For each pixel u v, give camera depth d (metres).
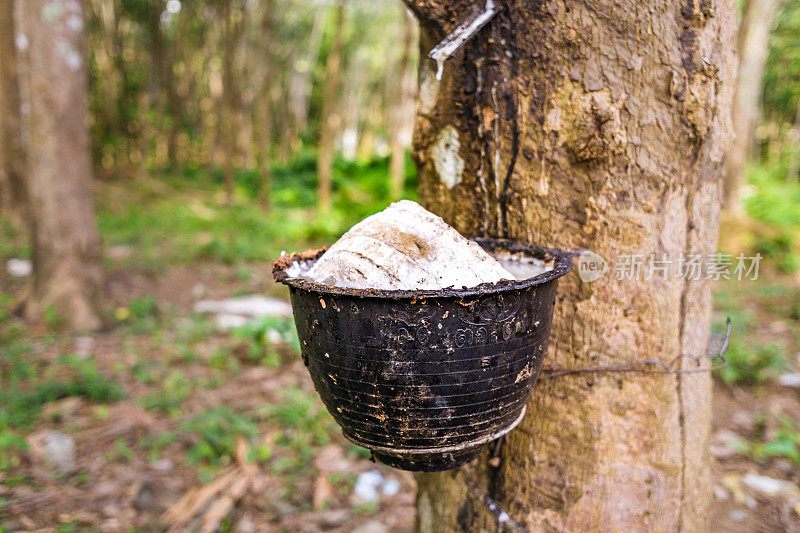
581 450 1.64
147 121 16.02
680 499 1.69
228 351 4.54
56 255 4.96
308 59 24.84
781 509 2.83
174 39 19.14
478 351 1.14
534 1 1.50
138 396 3.80
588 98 1.48
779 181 18.69
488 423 1.26
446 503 1.91
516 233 1.66
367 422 1.25
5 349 4.38
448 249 1.25
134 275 6.81
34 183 4.90
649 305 1.59
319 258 1.49
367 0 21.50
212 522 2.63
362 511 2.82
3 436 3.08
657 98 1.47
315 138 29.70
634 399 1.62
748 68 9.23
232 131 13.62
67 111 4.92
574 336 1.63
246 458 3.11
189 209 11.59
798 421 3.74
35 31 4.80
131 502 2.76
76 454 3.11
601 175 1.53
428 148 1.80
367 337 1.13
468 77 1.65
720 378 4.42
